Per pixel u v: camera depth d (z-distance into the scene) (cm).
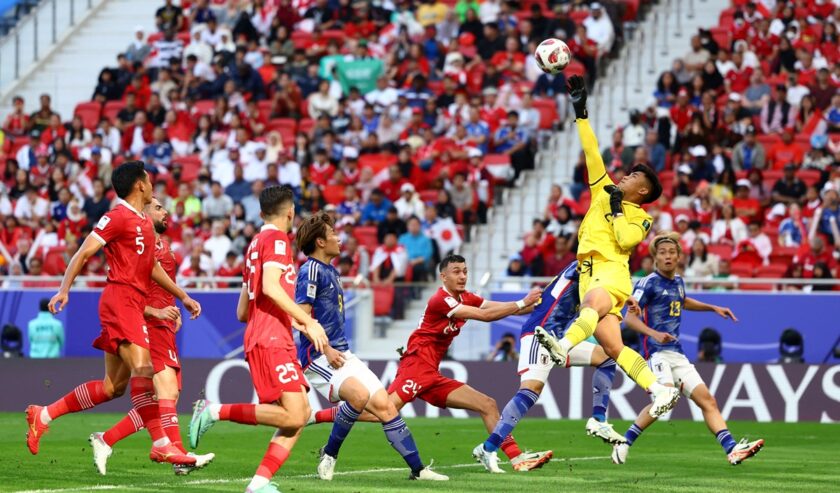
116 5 5606
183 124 4659
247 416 1439
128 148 4644
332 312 1703
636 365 1705
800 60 4391
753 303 3300
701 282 3331
